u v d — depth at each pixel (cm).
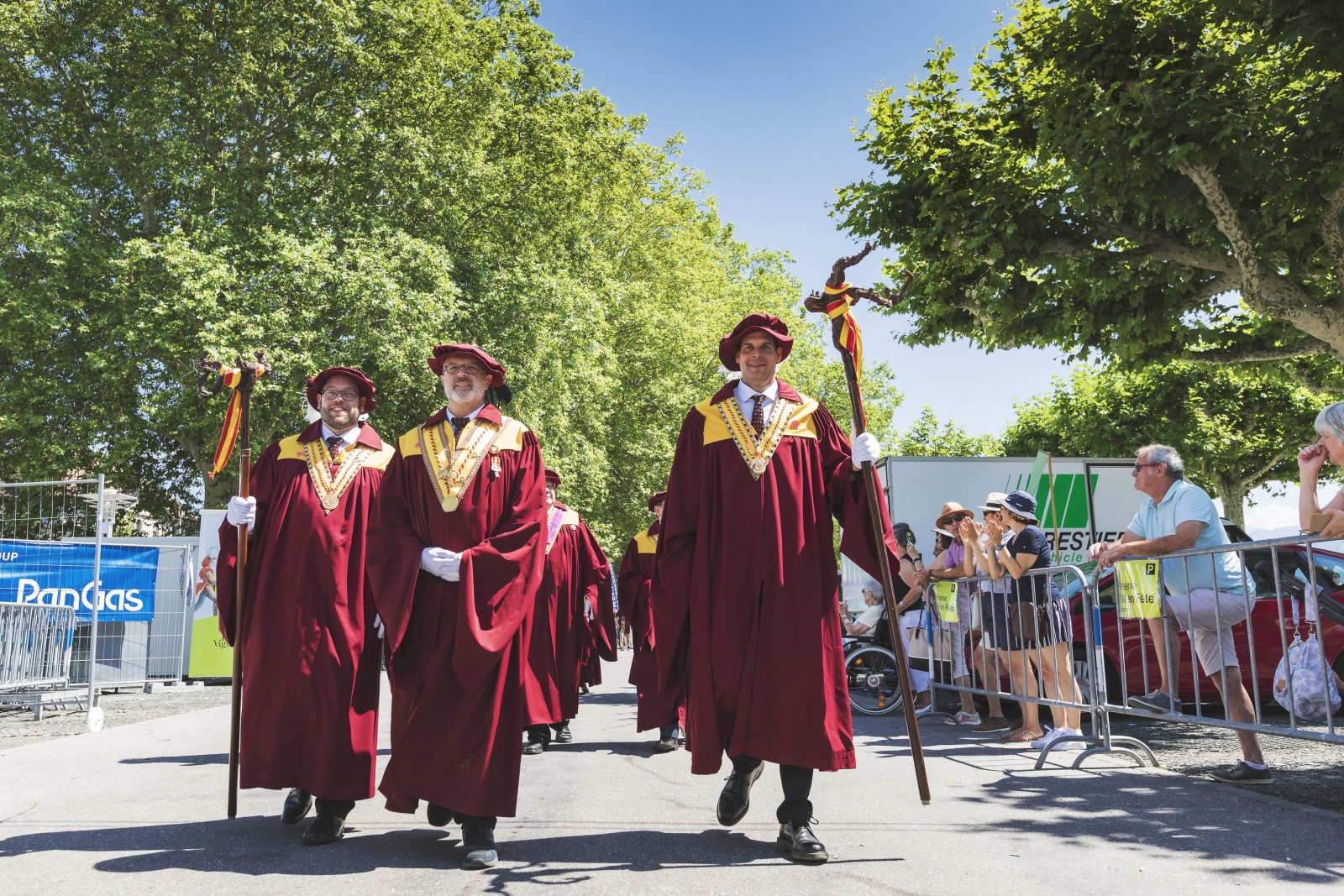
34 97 2114
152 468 2547
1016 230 1143
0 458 2141
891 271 1355
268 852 387
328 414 476
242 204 1986
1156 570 567
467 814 372
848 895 314
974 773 558
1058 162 1193
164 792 528
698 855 370
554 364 2261
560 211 2494
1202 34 1070
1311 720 469
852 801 472
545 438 2248
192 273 1788
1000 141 1210
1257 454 2584
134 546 1236
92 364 1897
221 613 459
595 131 2481
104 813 470
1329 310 1076
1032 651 719
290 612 432
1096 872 339
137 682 1289
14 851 389
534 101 2420
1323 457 505
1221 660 523
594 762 646
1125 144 1024
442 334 1980
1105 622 835
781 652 381
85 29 2103
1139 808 449
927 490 1363
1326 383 1459
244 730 430
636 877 340
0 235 1908
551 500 797
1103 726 589
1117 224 1172
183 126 2091
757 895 315
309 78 2119
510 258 2273
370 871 356
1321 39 945
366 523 459
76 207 1983
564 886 331
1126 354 1212
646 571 846
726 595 390
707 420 418
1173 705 561
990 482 1372
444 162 2136
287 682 422
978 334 1295
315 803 437
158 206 2184
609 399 2862
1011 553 724
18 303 1878
